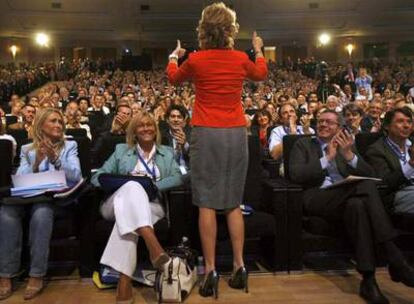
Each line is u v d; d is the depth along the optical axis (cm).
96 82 1482
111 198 255
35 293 245
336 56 2314
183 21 2133
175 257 241
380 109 518
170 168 281
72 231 264
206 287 240
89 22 2147
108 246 238
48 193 254
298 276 270
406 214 267
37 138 275
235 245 247
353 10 2145
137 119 279
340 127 286
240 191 243
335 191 257
